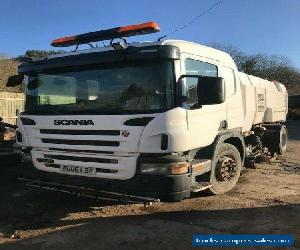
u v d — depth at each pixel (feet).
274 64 156.25
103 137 21.45
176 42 22.08
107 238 20.13
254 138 37.09
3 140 35.73
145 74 21.06
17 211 24.48
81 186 22.57
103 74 22.09
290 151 49.96
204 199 26.55
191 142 21.63
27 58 24.98
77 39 25.05
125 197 21.17
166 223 22.20
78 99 22.71
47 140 23.62
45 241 19.84
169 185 20.20
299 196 27.73
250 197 27.25
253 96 33.40
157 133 20.33
